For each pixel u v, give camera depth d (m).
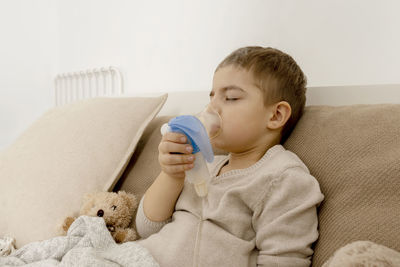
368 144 0.62
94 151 0.99
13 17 2.49
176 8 1.46
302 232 0.60
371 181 0.57
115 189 1.03
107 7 1.88
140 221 0.79
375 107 0.68
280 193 0.63
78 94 2.21
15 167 1.06
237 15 1.21
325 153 0.67
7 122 2.50
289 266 0.59
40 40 2.59
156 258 0.65
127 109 1.08
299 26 1.02
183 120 0.59
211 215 0.68
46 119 1.21
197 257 0.63
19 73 2.52
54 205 0.91
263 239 0.63
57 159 0.99
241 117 0.71
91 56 2.07
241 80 0.72
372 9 0.86
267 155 0.72
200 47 1.36
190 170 0.61
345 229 0.56
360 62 0.88
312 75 0.99
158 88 1.57
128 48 1.75
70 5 2.28
